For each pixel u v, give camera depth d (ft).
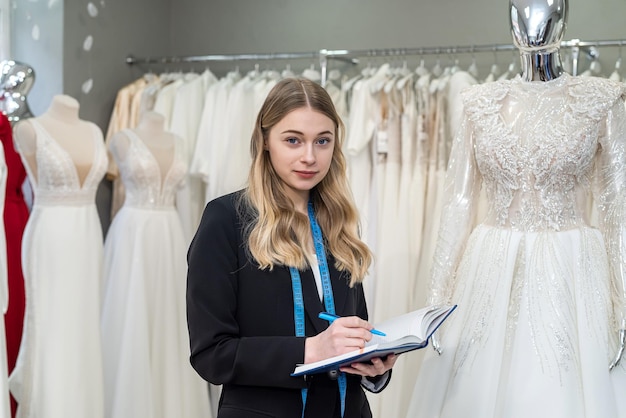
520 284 7.05
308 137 5.59
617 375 6.75
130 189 11.25
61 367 9.71
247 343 5.32
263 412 5.41
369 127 11.37
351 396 5.70
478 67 12.84
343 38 13.82
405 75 11.84
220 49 14.74
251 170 5.82
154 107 12.86
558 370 6.64
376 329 5.72
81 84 12.55
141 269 10.85
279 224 5.66
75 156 10.07
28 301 9.73
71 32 12.27
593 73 11.86
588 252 7.02
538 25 7.11
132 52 13.85
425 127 11.30
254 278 5.56
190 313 5.49
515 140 7.19
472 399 6.88
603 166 7.16
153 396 10.84
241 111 12.06
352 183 11.58
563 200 7.20
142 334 10.70
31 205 11.60
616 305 6.89
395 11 13.43
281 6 14.25
